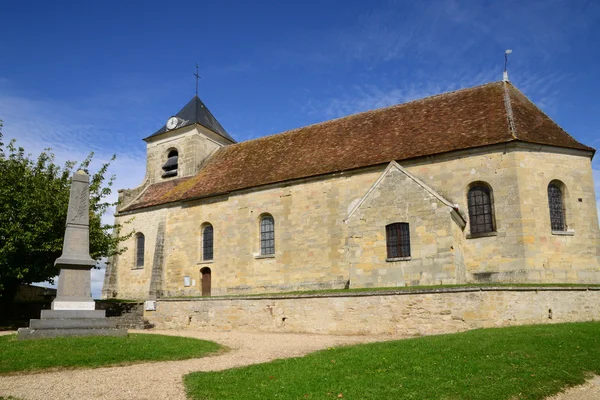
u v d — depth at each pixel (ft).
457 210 75.00
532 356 41.55
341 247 89.81
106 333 60.23
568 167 81.15
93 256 95.04
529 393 34.01
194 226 109.50
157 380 37.32
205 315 79.15
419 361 39.91
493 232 78.02
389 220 73.92
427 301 60.90
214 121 137.49
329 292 69.51
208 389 33.65
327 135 106.93
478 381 35.14
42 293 117.50
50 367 43.29
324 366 39.27
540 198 78.07
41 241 84.43
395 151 89.61
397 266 72.08
